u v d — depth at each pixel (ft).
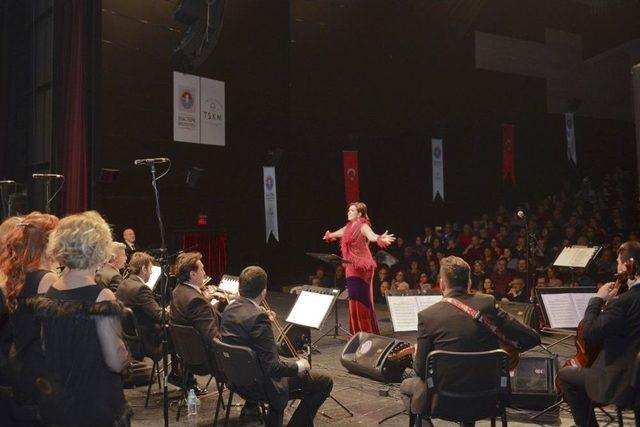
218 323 13.24
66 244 6.97
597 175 58.85
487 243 36.91
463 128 52.16
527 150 55.93
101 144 32.53
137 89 33.94
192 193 36.45
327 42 44.04
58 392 6.86
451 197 51.44
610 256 31.07
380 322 26.11
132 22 33.76
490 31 54.03
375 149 46.93
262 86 40.40
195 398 13.97
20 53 39.32
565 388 11.05
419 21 47.88
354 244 19.77
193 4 25.66
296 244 42.70
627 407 9.73
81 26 32.68
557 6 57.98
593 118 59.47
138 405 14.60
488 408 9.37
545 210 47.11
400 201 48.24
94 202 32.30
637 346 9.57
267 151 40.70
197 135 36.55
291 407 14.19
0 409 7.68
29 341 7.20
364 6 45.73
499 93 54.29
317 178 43.83
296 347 15.26
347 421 13.15
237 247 38.81
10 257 7.85
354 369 15.17
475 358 9.20
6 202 21.29
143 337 14.52
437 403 9.36
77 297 6.90
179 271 13.37
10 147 39.40
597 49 58.85
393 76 47.78
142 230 34.14
